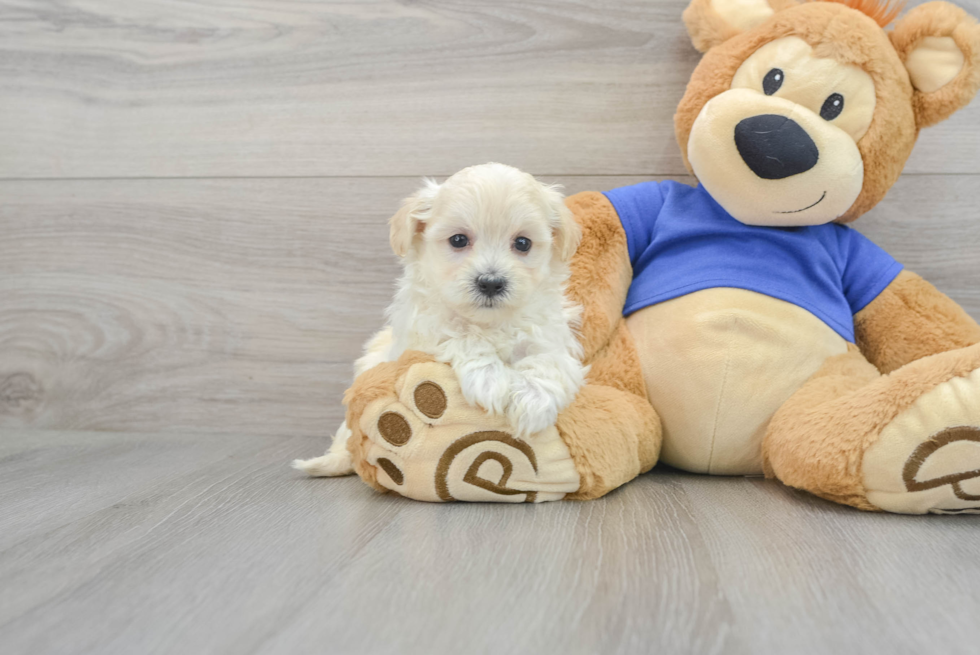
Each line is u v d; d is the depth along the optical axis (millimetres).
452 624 898
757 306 1650
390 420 1438
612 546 1188
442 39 2094
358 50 2123
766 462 1627
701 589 1007
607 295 1778
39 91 2227
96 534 1272
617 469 1509
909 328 1725
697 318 1660
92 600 983
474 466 1428
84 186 2238
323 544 1208
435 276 1519
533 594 990
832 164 1568
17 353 2303
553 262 1621
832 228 1816
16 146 2246
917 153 1970
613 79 2055
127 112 2207
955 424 1305
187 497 1525
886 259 1805
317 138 2156
